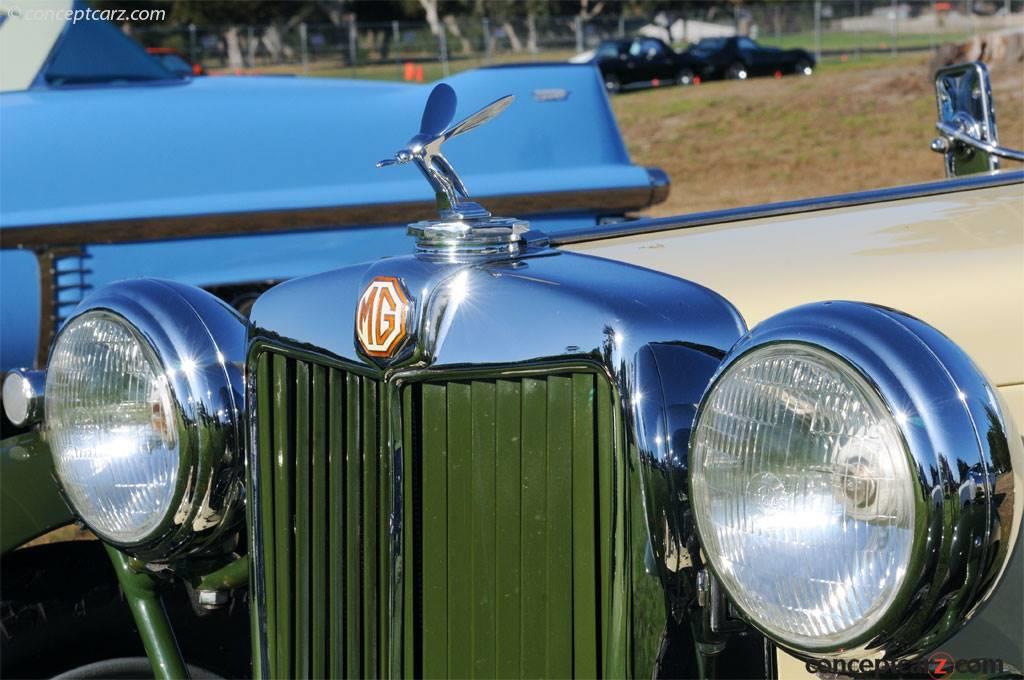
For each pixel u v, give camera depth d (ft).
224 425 5.94
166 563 6.23
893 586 3.83
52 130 13.73
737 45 91.91
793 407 4.02
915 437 3.78
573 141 15.25
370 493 5.08
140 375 5.93
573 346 4.66
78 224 13.60
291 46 96.17
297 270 14.51
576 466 4.75
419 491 5.03
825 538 3.96
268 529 5.75
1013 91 56.49
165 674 6.41
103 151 13.83
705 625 4.56
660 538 4.51
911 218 6.25
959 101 8.70
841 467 3.92
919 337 3.97
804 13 122.83
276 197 14.20
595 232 6.79
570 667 4.92
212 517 6.03
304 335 5.34
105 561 7.30
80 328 6.06
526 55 108.88
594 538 4.75
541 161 15.15
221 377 5.98
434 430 4.99
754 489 4.12
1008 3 110.63
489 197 14.64
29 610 6.98
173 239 14.05
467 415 4.93
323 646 5.51
